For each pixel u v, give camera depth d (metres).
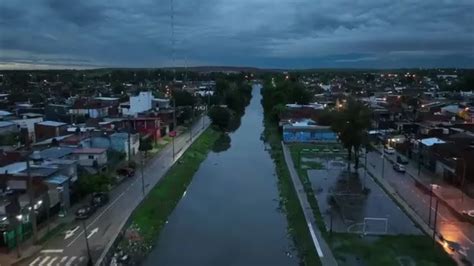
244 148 105.12
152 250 45.88
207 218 56.34
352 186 66.06
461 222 50.16
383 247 43.72
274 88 162.50
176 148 92.44
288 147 98.62
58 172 54.09
